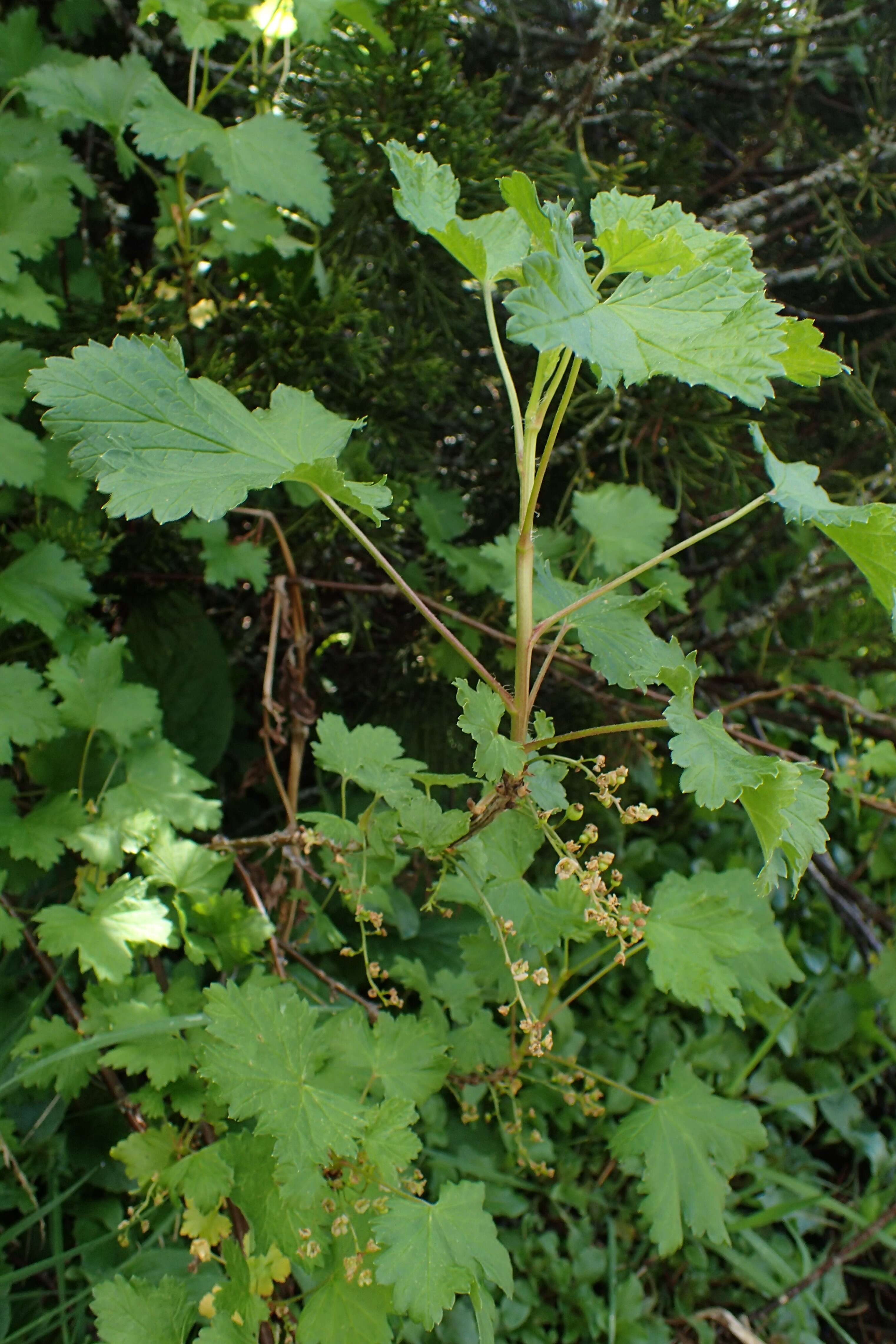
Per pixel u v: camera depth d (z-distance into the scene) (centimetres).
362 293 56
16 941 41
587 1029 64
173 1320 35
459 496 59
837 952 72
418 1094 36
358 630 61
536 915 38
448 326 58
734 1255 56
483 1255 33
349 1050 37
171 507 28
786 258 78
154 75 49
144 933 40
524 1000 37
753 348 27
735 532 77
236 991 34
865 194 74
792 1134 67
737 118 80
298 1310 41
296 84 56
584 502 52
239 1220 38
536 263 25
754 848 76
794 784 28
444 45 55
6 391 44
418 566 62
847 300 79
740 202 69
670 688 31
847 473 71
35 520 50
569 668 62
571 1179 57
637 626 33
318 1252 33
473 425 68
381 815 39
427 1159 54
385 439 58
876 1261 61
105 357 29
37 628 50
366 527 57
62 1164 46
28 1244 46
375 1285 33
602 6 72
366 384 56
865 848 76
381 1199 34
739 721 67
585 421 64
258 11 51
